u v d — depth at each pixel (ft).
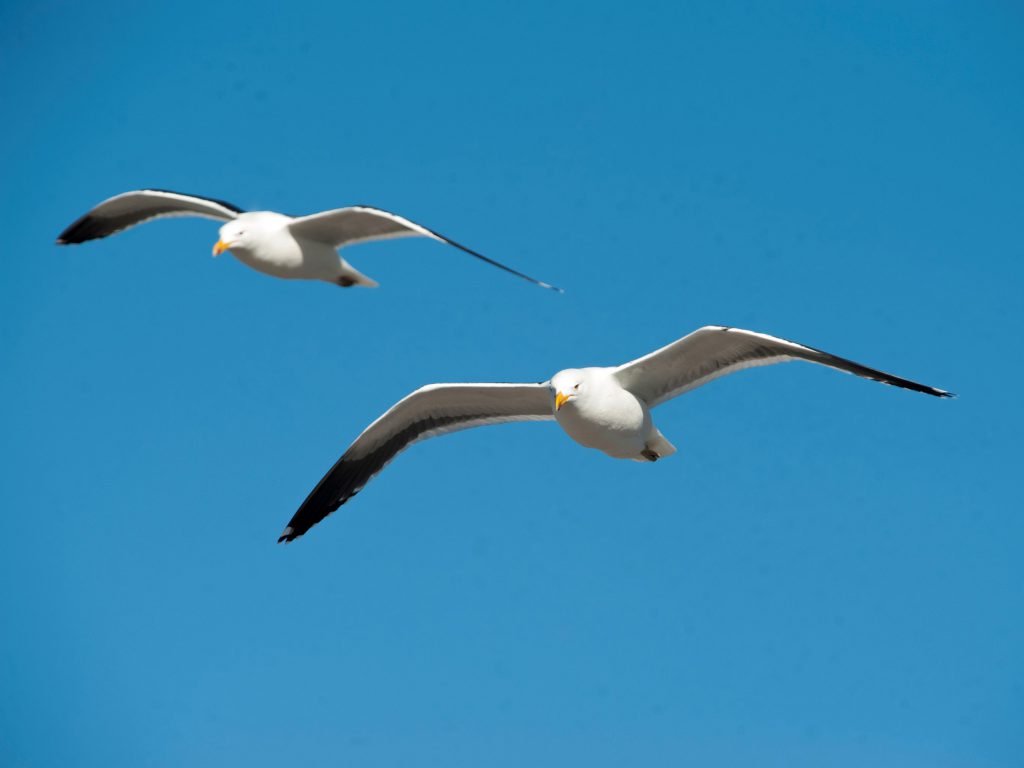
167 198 53.78
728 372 38.99
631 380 39.22
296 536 46.09
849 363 37.93
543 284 42.57
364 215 46.80
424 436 43.88
